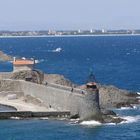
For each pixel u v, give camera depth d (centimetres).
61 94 16638
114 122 15162
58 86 17850
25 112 15938
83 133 13912
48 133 13912
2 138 13438
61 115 15925
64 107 16412
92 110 15188
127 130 14300
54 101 17062
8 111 16038
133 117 16150
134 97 19888
